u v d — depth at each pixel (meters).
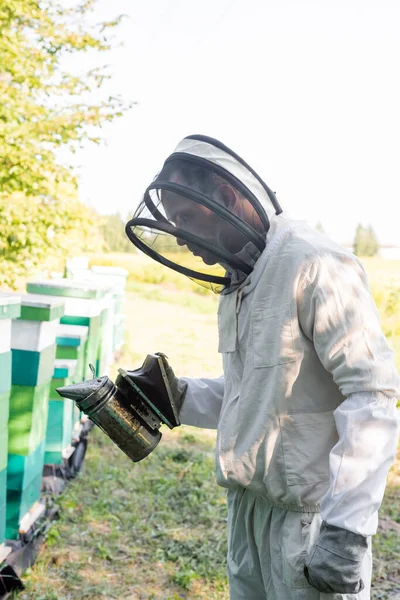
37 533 3.15
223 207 1.45
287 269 1.46
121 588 2.86
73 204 6.85
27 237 6.51
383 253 54.56
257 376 1.49
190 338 11.81
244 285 1.55
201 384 1.87
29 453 2.80
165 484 4.08
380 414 1.32
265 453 1.47
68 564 3.01
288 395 1.45
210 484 4.19
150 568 3.07
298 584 1.45
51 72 7.38
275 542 1.51
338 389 1.47
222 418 1.59
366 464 1.31
